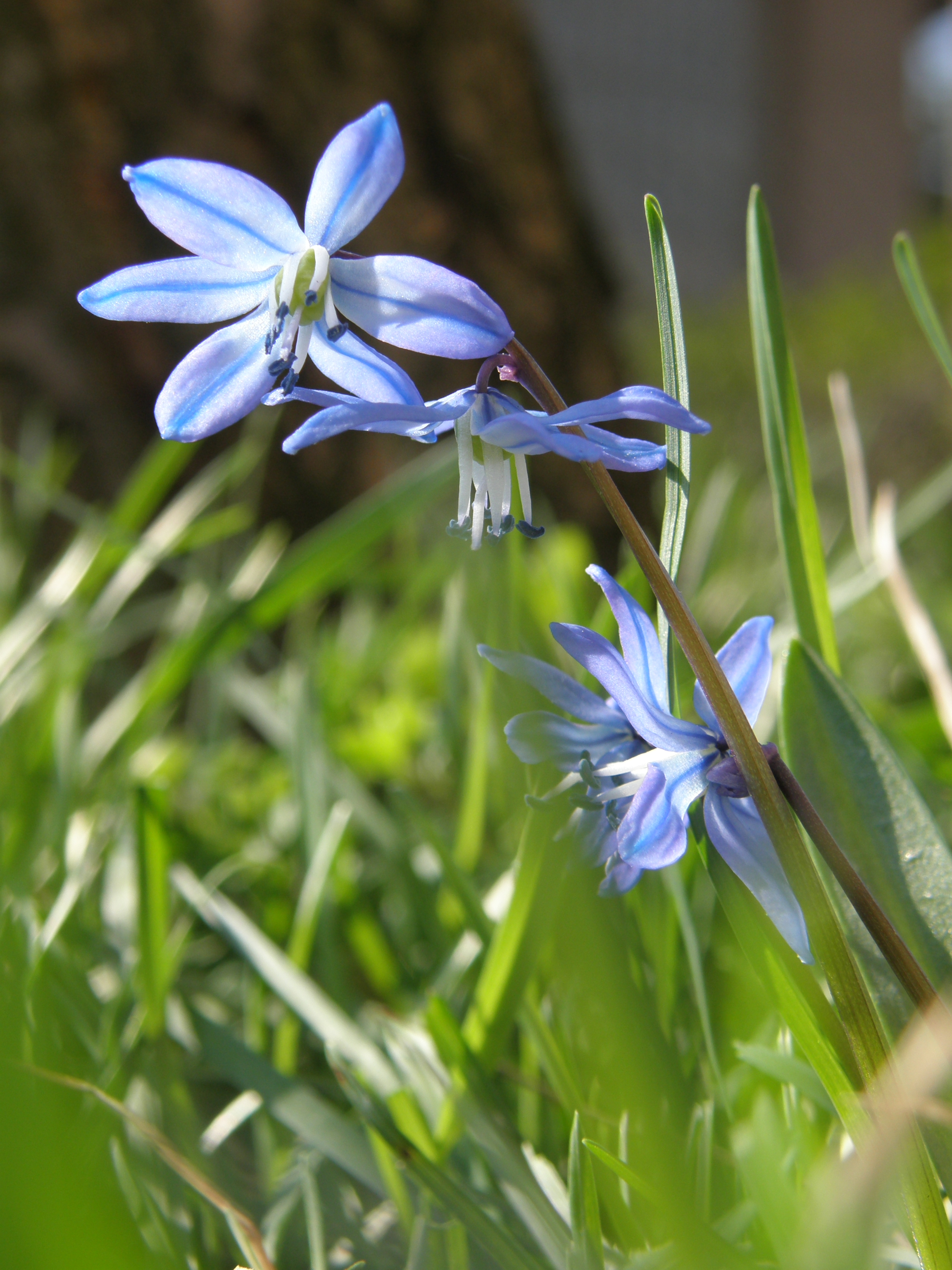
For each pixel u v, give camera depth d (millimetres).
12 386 535
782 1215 202
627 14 2342
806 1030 196
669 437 202
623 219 2365
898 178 2461
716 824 193
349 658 510
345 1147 233
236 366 189
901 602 303
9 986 242
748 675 199
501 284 631
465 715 391
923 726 367
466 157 628
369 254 599
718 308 1975
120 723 394
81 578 398
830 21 2393
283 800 413
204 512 538
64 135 550
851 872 190
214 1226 234
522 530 190
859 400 1396
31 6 544
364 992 335
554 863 235
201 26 568
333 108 594
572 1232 209
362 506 362
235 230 187
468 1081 234
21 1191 161
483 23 648
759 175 2436
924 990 188
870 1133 192
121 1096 244
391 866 362
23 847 338
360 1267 227
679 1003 259
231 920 270
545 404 189
